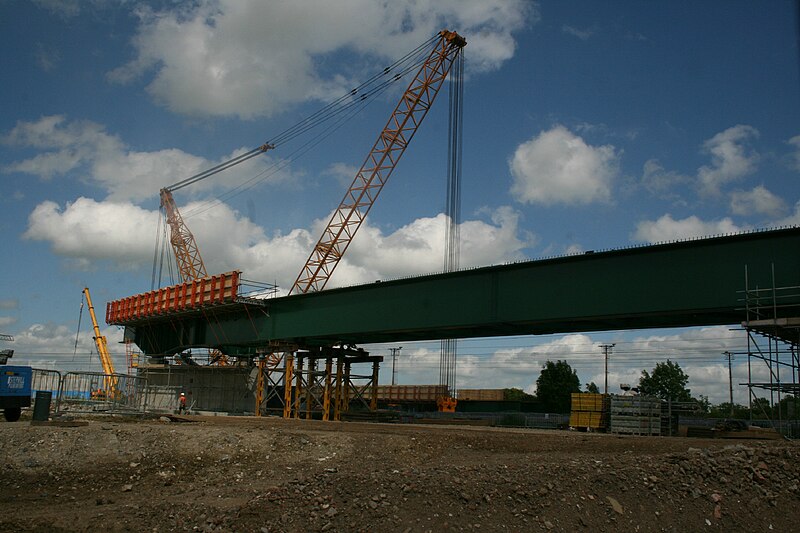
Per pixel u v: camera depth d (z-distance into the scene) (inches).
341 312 2320.4
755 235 1428.4
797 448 792.3
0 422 1296.8
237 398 2935.5
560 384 4254.4
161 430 1147.9
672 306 1523.1
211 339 2896.2
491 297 1863.9
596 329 1879.9
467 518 572.1
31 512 758.5
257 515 609.0
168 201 4387.3
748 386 1416.1
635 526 594.9
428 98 3127.5
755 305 1428.4
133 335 3565.5
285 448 1133.7
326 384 2650.1
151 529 634.2
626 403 1685.5
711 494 658.2
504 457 1034.1
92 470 1005.2
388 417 2411.4
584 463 716.7
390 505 590.2
